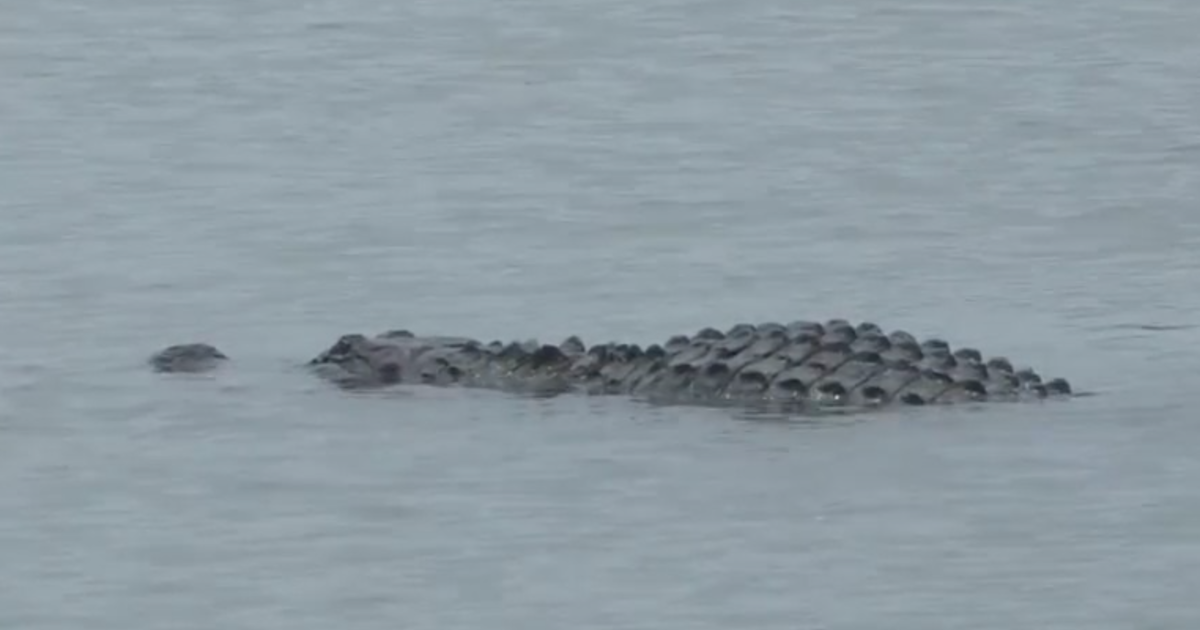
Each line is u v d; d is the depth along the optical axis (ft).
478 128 408.67
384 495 233.14
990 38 468.34
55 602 212.43
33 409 258.98
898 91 430.61
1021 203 357.82
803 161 383.65
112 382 268.00
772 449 241.35
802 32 476.95
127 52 469.16
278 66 456.04
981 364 258.16
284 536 224.74
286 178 375.45
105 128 410.52
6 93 436.76
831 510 226.99
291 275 321.52
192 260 326.85
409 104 426.51
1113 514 224.74
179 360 273.33
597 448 243.19
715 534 222.69
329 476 238.27
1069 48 459.32
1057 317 299.17
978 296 310.86
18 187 370.32
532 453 242.37
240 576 216.74
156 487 236.63
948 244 336.70
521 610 208.74
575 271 324.19
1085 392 257.55
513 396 258.98
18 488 236.84
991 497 229.04
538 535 223.51
